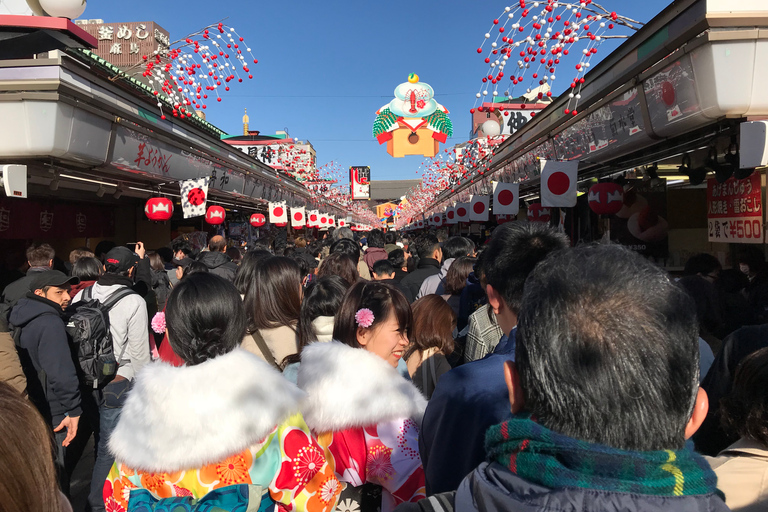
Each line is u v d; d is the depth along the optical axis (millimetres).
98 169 5125
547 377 722
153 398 1338
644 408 677
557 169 4984
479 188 10836
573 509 649
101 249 5949
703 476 679
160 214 5855
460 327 3453
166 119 6168
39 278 2998
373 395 1641
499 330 2580
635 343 686
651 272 764
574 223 7395
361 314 1824
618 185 4812
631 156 4938
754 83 2877
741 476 1165
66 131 4137
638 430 675
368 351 1808
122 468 1384
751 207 3713
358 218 33125
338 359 1717
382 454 1610
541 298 771
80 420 3455
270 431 1360
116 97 4953
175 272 6312
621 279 742
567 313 726
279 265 2484
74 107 4172
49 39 4535
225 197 10055
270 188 12273
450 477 1395
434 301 2631
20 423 792
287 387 1473
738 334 1910
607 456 662
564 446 687
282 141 22562
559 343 715
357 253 4926
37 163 4488
